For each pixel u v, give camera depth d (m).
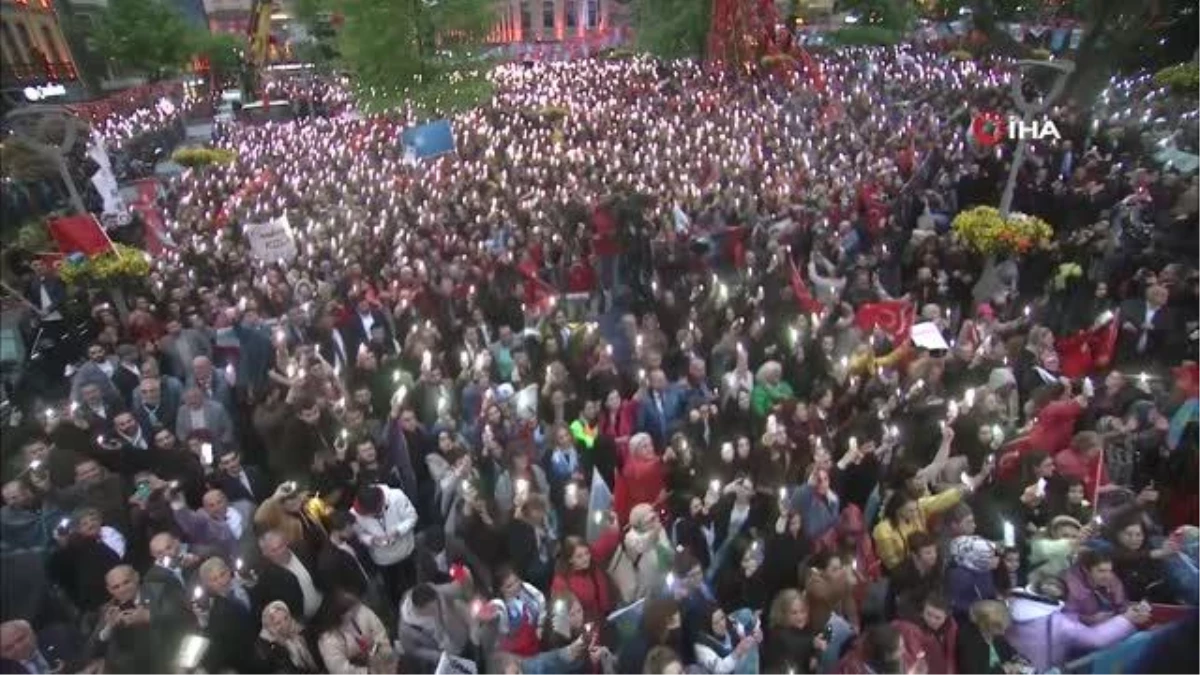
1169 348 8.73
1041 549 5.79
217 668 4.96
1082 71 19.55
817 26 46.44
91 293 10.51
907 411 7.46
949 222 13.21
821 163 17.81
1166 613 5.10
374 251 13.03
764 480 6.45
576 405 8.01
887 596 5.80
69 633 5.52
